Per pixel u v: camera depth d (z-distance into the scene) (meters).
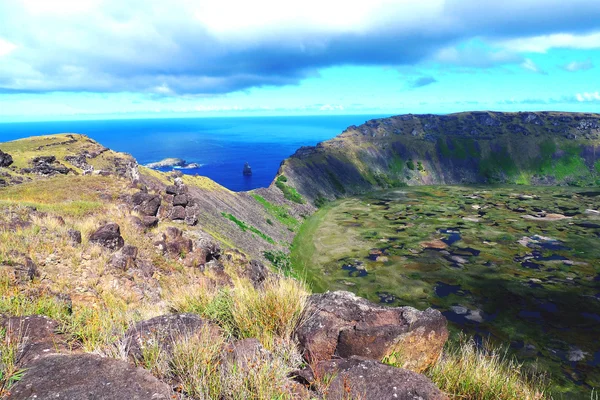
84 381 3.93
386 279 75.19
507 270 78.69
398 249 95.06
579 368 43.19
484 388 5.45
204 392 4.14
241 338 6.14
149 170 115.75
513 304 62.41
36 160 79.38
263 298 6.71
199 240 33.03
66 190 38.72
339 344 5.87
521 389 5.55
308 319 6.40
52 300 8.16
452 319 57.38
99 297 17.06
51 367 4.14
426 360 6.12
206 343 4.93
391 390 4.39
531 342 49.75
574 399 37.44
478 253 90.38
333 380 4.58
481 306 61.91
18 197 35.34
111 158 108.62
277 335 6.31
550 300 63.72
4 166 71.56
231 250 41.84
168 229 31.52
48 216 23.16
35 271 16.31
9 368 4.15
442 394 4.48
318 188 188.00
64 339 5.58
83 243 21.92
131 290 19.20
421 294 67.69
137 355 4.99
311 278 76.81
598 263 82.25
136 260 23.86
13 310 7.31
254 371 4.25
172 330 5.58
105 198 38.56
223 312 6.78
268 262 78.75
